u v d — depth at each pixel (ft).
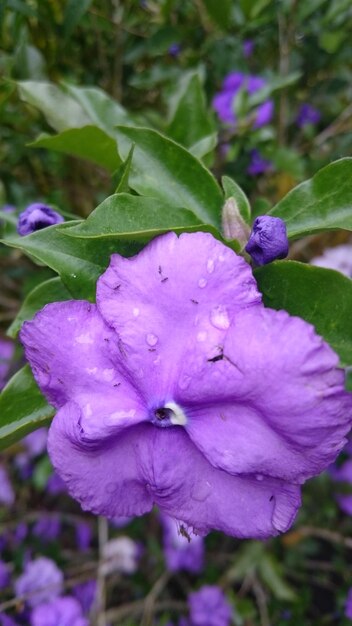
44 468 0.63
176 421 0.26
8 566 0.63
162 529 0.68
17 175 0.59
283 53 0.58
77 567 0.65
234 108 0.53
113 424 0.25
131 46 0.56
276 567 0.61
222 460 0.24
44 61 0.50
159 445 0.26
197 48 0.59
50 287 0.34
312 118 0.67
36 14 0.46
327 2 0.59
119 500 0.28
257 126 0.54
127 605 0.63
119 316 0.26
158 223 0.29
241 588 0.64
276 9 0.57
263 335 0.23
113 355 0.26
